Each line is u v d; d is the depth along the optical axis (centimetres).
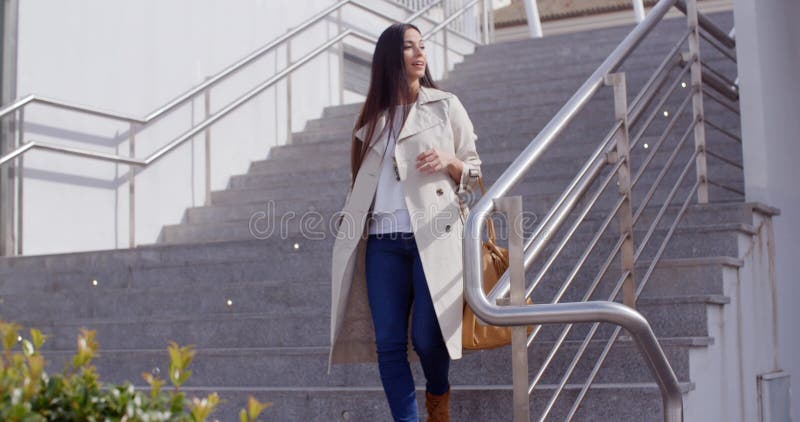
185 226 683
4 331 170
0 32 617
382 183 325
